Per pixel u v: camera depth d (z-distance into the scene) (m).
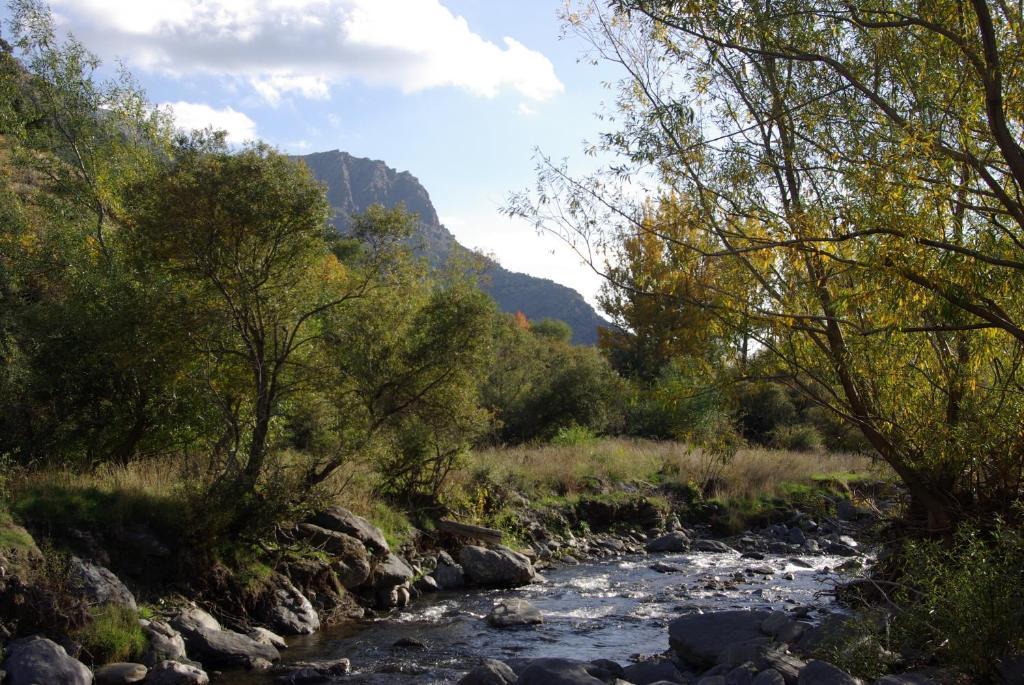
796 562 17.97
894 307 7.86
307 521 13.56
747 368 10.13
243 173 11.66
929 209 7.64
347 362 13.72
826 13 8.35
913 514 11.07
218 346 12.51
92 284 14.35
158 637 9.46
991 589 7.55
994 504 9.83
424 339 14.54
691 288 9.61
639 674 8.70
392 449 15.59
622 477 23.53
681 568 17.17
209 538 11.30
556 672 8.12
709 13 8.64
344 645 10.83
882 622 8.75
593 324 109.12
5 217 16.25
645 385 11.06
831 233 8.41
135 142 18.27
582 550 18.89
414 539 15.76
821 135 9.16
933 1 8.23
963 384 9.46
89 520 10.44
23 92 17.81
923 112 8.66
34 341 13.76
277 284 12.55
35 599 8.91
